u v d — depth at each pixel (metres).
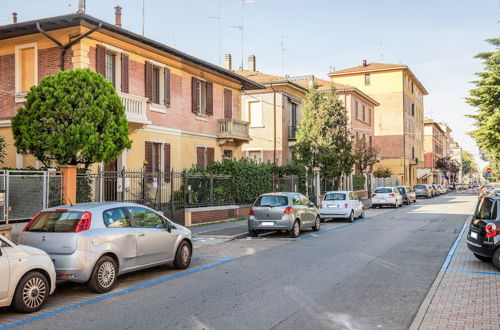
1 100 17.84
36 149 12.73
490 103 21.69
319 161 31.02
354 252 12.38
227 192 21.27
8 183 11.54
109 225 8.41
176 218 17.62
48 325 6.25
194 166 20.84
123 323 6.29
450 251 12.46
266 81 32.81
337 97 32.38
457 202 40.19
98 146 12.62
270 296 7.64
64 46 16.61
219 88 25.70
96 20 16.08
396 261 10.95
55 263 7.70
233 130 25.56
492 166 60.81
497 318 6.22
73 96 12.35
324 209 22.08
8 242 6.81
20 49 17.61
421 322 6.06
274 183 25.17
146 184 15.98
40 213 8.34
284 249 13.13
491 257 9.81
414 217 24.20
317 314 6.59
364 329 5.92
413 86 71.00
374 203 32.38
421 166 78.06
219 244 14.35
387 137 61.94
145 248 9.05
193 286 8.52
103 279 8.06
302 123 32.28
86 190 13.45
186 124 22.64
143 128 19.39
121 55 18.28
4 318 6.60
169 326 6.12
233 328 5.99
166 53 20.86
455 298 7.33
